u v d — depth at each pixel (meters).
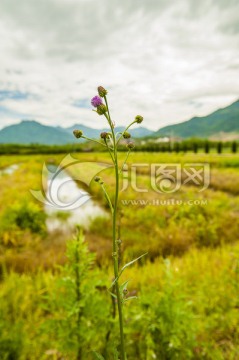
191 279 4.70
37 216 8.60
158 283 4.57
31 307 4.10
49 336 3.27
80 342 2.71
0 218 8.25
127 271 5.20
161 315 2.84
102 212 11.45
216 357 3.01
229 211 10.29
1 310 3.55
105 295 3.64
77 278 2.88
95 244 7.32
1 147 99.94
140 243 7.18
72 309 2.66
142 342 3.02
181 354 2.81
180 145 74.31
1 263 6.09
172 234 7.73
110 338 2.84
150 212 9.25
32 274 5.56
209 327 3.42
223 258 5.48
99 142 1.57
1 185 17.03
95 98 1.57
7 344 3.01
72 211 11.27
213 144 79.56
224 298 3.89
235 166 26.89
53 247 7.29
